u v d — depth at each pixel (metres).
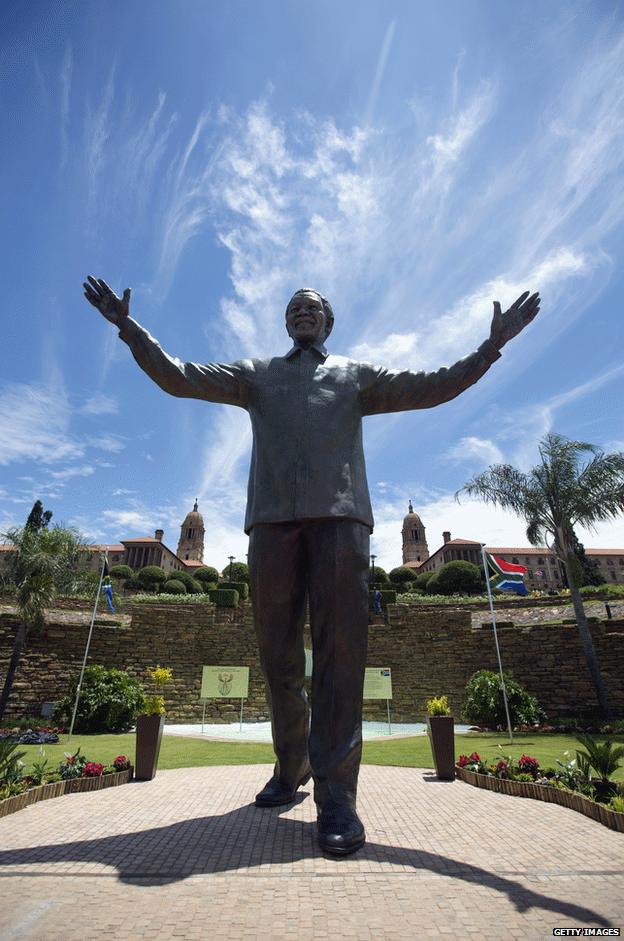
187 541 106.56
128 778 8.39
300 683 6.03
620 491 19.20
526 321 5.79
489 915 3.31
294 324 6.29
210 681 19.73
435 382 5.82
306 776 6.53
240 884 3.79
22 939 2.97
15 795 6.21
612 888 3.73
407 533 110.75
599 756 6.38
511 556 89.19
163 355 5.57
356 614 5.28
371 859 4.31
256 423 5.98
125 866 4.12
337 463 5.54
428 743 13.43
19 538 20.45
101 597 31.05
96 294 5.50
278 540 5.54
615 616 25.86
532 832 5.17
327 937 3.04
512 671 21.94
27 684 20.69
